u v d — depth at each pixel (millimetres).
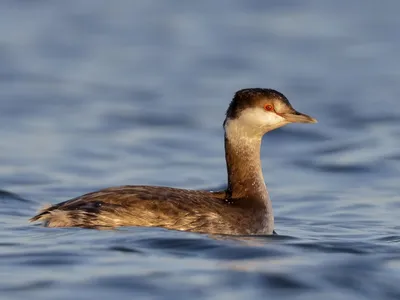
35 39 45156
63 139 26094
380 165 23156
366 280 13133
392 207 18984
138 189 15234
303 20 50500
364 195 20188
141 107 31156
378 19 50719
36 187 20312
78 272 12977
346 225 17188
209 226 14930
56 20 50219
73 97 32906
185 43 45031
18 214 17250
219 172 22500
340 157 24281
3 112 29953
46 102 31859
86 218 14688
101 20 50531
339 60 40969
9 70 38000
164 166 23109
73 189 20266
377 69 38875
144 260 13531
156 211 14781
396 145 25516
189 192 15508
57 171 22141
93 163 23188
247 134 15977
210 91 34500
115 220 14641
